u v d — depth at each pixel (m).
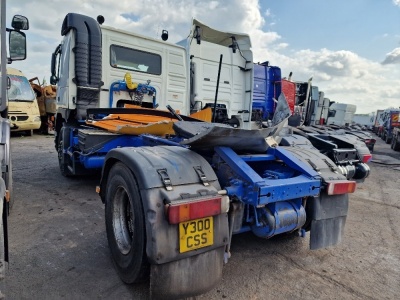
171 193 1.77
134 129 3.51
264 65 9.68
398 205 4.78
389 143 19.81
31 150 8.45
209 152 2.50
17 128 10.94
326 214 2.48
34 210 3.63
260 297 2.11
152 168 1.89
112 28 4.96
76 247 2.71
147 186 1.78
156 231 1.71
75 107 4.68
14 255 2.52
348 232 3.48
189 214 1.72
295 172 2.51
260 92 9.47
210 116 4.53
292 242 3.03
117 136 3.95
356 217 4.07
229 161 2.22
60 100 5.36
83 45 4.53
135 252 1.93
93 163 3.88
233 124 7.27
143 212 1.85
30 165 6.34
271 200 2.04
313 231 2.44
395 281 2.42
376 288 2.31
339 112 23.08
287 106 2.66
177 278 1.77
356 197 5.22
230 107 7.20
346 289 2.27
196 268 1.83
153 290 1.74
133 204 1.94
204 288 1.87
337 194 2.46
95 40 4.63
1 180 1.70
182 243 1.76
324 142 4.89
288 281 2.34
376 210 4.46
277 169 2.64
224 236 1.92
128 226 2.29
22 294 2.01
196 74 6.48
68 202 3.98
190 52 6.32
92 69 4.62
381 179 7.09
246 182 2.08
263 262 2.62
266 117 9.58
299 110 12.37
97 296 2.03
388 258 2.84
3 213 1.66
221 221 1.92
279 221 2.23
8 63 3.28
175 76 5.82
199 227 1.82
